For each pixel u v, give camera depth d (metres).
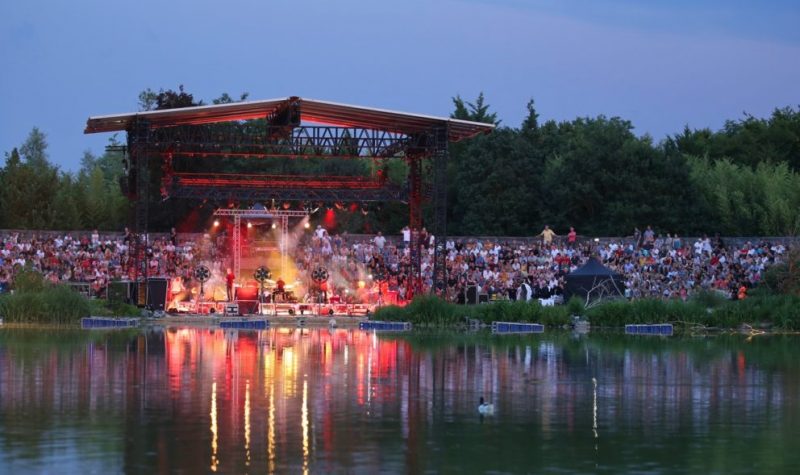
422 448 22.12
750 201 80.31
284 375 32.47
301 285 61.00
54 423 24.25
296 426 24.19
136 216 57.03
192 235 64.62
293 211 61.53
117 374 32.28
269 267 61.47
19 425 24.00
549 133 99.56
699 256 64.25
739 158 93.12
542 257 64.50
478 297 60.00
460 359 37.47
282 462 20.83
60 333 47.47
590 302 57.59
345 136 60.38
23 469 20.09
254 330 51.72
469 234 83.31
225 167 81.75
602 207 81.19
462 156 89.31
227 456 21.22
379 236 65.94
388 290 60.69
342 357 37.81
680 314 52.72
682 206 79.19
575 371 34.12
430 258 64.31
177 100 84.50
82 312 52.66
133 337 45.72
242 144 59.09
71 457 21.00
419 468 20.53
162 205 78.12
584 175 81.94
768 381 31.95
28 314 51.88
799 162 94.38
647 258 64.44
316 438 22.92
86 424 24.16
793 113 98.62
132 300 57.00
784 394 29.39
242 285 59.09
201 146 60.59
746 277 61.53
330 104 56.16
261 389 29.53
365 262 63.75
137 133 56.56
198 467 20.36
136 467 20.30
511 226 83.31
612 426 24.58
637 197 79.62
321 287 59.59
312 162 87.62
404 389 29.86
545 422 25.02
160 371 33.16
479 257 64.19
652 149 81.38
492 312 54.06
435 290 58.72
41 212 81.38
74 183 90.50
